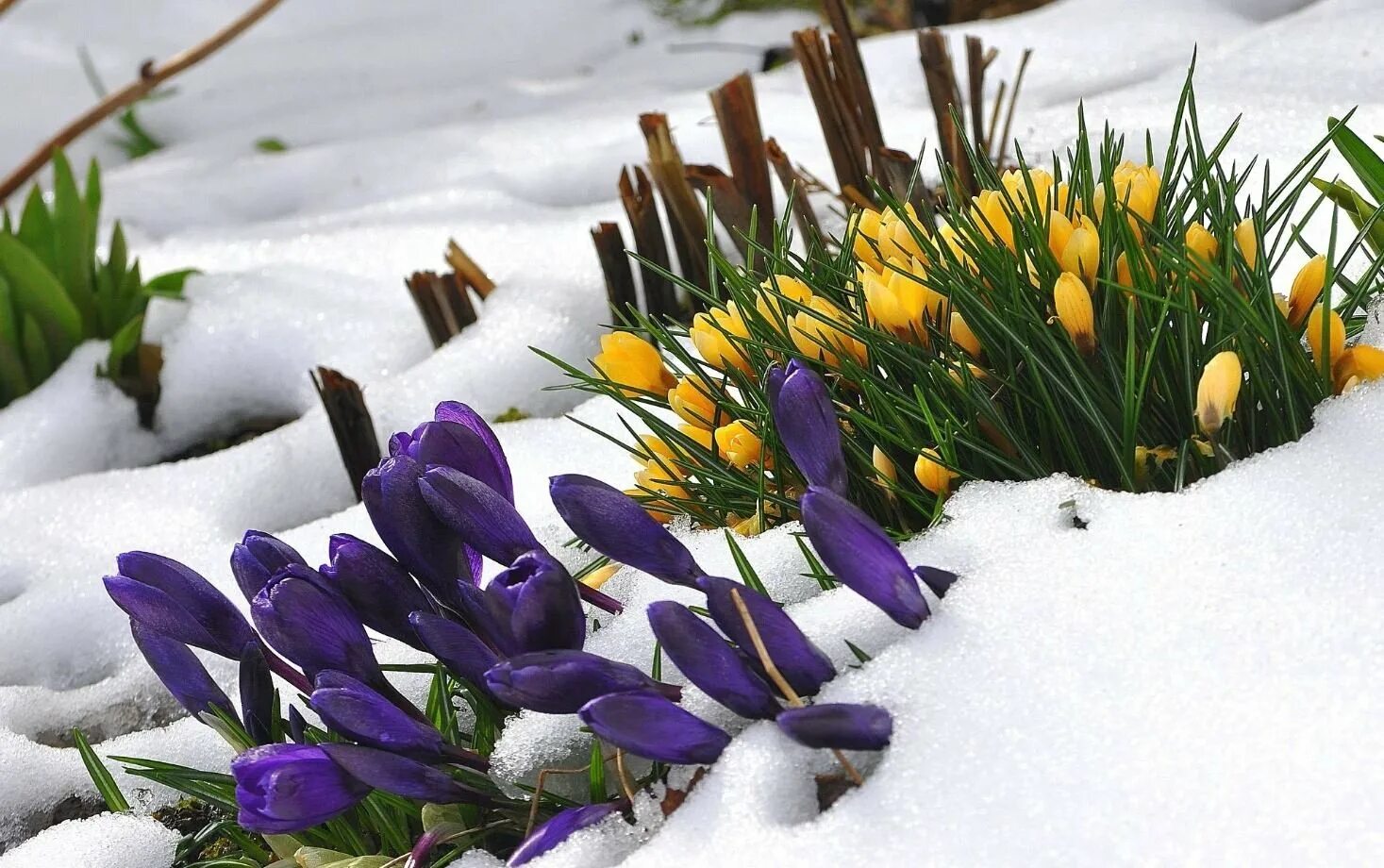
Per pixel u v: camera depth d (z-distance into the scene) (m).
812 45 1.76
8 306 2.03
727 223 1.75
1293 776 1.39
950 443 1.49
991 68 2.45
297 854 1.48
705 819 1.43
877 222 1.54
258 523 1.78
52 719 1.65
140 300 2.17
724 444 1.52
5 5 2.64
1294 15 2.21
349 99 3.74
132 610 1.48
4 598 1.75
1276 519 1.45
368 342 2.03
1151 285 1.49
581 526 1.46
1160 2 2.56
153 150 3.68
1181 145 1.78
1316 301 1.49
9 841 1.58
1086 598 1.44
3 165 3.69
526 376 1.83
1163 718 1.41
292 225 2.59
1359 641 1.41
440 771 1.46
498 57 3.93
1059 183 1.54
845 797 1.42
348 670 1.47
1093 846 1.39
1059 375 1.50
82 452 2.02
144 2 4.68
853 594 1.48
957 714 1.42
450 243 1.96
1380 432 1.46
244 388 2.08
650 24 3.84
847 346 1.53
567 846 1.44
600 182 2.50
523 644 1.45
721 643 1.43
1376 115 1.74
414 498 1.47
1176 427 1.50
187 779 1.50
